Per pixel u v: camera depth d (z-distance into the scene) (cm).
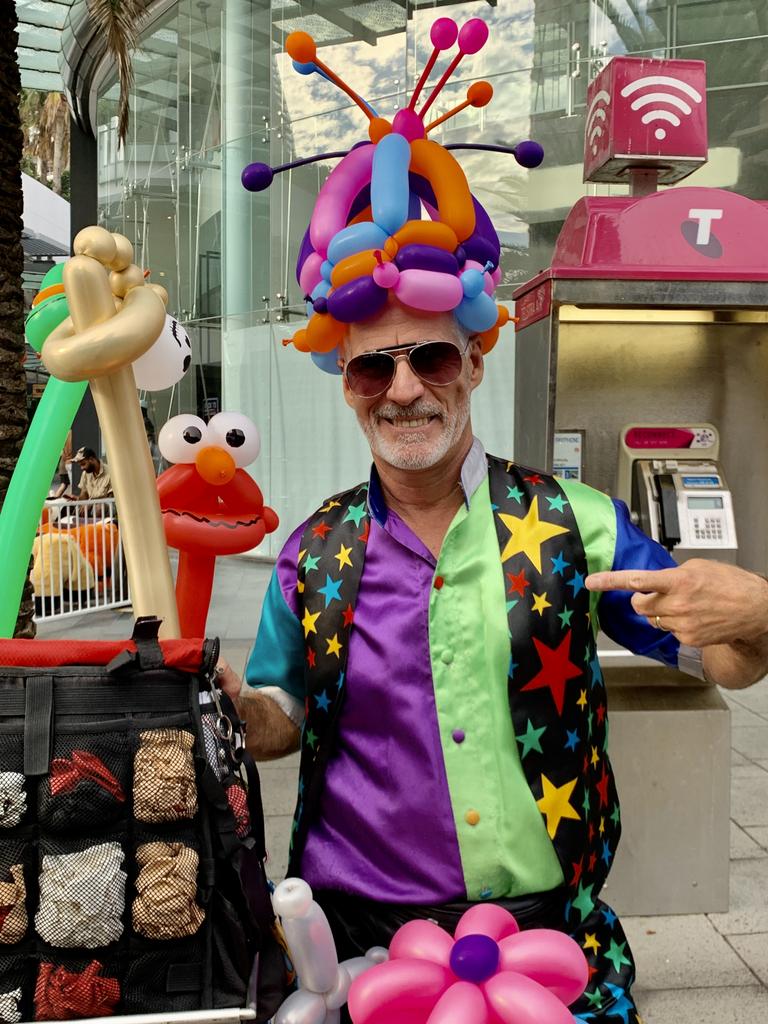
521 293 309
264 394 1026
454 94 837
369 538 144
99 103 1341
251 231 1019
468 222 140
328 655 140
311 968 118
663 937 274
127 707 104
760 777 386
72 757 100
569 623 136
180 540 182
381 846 137
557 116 802
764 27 756
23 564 138
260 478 1038
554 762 134
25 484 137
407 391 135
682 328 318
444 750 134
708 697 287
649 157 285
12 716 101
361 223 138
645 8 786
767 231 277
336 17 912
